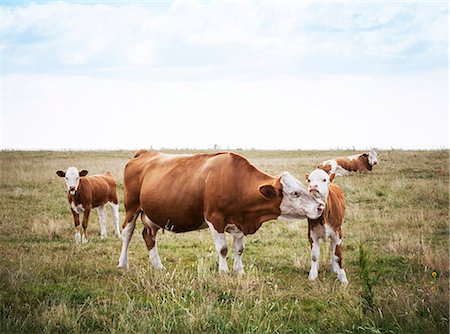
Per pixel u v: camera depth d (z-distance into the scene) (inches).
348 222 586.9
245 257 445.7
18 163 1185.4
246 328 266.8
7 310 291.4
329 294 327.9
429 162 1123.3
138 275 355.9
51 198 781.3
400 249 452.1
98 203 588.7
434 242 485.1
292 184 363.9
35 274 366.0
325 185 350.9
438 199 708.0
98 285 354.6
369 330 257.1
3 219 627.2
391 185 813.2
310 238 371.9
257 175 384.5
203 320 270.8
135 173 434.6
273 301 318.0
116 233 584.4
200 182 390.3
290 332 272.5
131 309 285.6
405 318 266.7
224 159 389.7
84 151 1679.4
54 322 272.7
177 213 399.5
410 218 589.3
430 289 313.0
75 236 542.3
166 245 499.8
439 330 257.1
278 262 424.8
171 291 297.6
